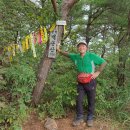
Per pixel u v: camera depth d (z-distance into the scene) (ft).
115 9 14.67
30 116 9.44
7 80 9.59
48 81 10.50
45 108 9.74
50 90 10.56
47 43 9.73
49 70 9.97
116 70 11.32
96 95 9.93
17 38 10.63
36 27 10.67
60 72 10.97
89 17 18.94
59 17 9.50
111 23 17.71
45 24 9.84
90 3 17.07
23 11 10.87
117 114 10.02
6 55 10.21
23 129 8.85
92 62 9.22
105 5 15.57
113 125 9.49
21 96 9.41
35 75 9.96
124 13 14.57
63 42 12.19
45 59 9.75
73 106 10.11
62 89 9.77
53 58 9.73
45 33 9.35
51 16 9.56
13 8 10.82
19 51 10.58
